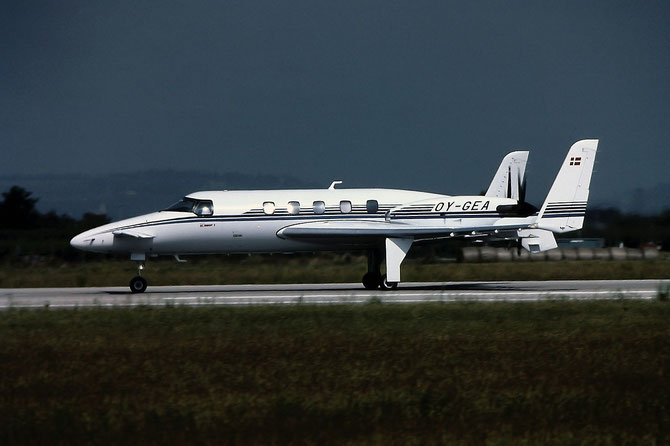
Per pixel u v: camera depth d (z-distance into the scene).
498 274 140.25
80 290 119.19
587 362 56.06
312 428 41.00
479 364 55.56
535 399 46.22
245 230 111.12
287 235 111.31
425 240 114.56
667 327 70.81
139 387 49.75
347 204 113.12
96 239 109.81
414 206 113.69
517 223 112.12
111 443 39.06
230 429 40.91
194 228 110.56
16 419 42.94
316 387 49.22
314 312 80.44
